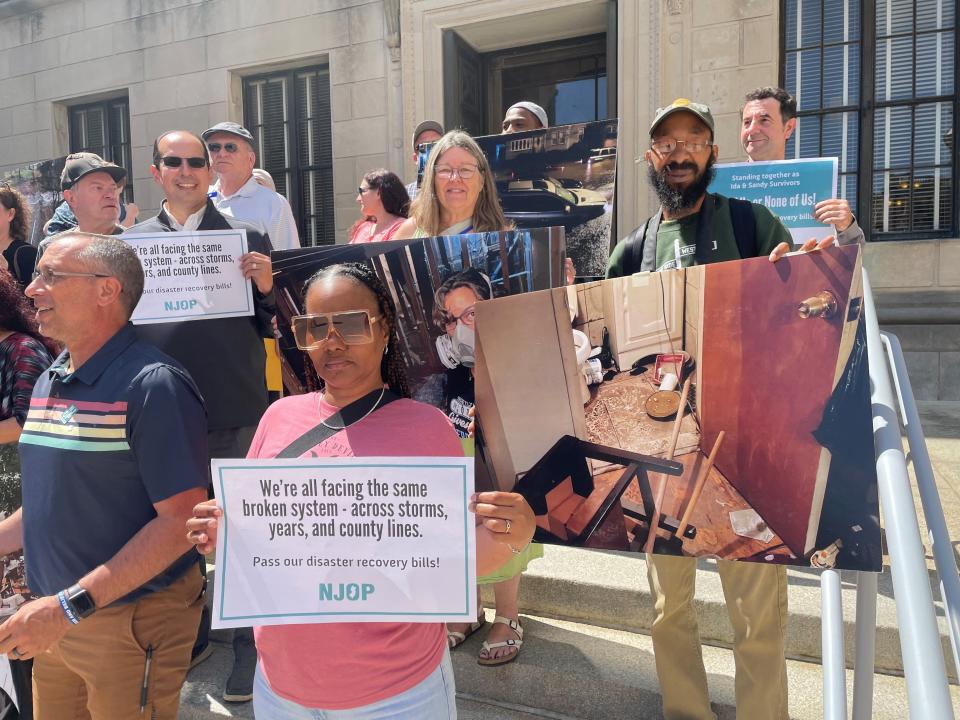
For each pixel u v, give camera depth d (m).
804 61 6.44
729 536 1.30
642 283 1.35
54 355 2.31
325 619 1.27
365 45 7.56
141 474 1.63
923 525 3.06
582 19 7.19
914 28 6.13
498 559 1.36
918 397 6.21
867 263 6.30
